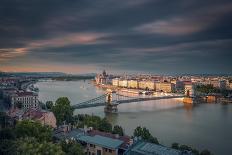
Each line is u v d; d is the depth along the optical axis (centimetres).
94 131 15638
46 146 11462
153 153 11662
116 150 12800
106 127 19200
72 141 13262
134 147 12331
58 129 17088
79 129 16925
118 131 18462
